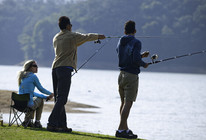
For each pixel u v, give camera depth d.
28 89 18.11
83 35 16.80
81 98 60.97
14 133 15.39
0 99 38.66
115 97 66.00
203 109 47.56
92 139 14.95
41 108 18.50
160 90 98.56
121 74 16.72
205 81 180.25
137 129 27.88
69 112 37.88
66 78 16.64
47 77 158.75
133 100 16.59
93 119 32.69
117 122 30.94
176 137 24.52
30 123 18.27
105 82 135.88
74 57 16.92
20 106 17.91
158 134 25.61
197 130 27.98
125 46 16.61
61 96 16.69
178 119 35.28
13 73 182.88
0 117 24.83
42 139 14.23
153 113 40.56
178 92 91.81
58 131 16.64
